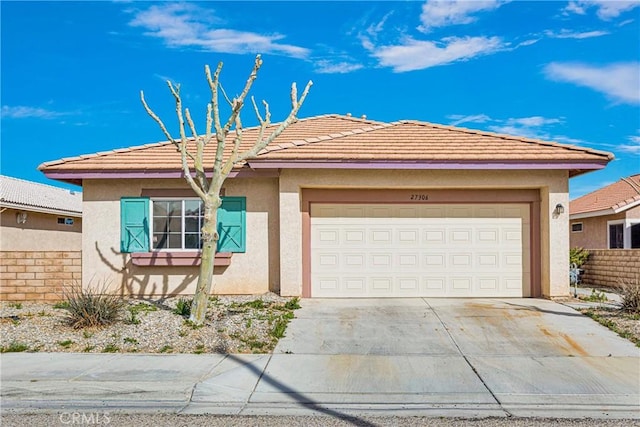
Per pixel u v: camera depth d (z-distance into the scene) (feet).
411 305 38.52
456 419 19.53
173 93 33.01
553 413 20.18
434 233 42.37
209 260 32.63
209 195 32.81
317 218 42.34
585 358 26.50
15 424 18.90
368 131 46.96
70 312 32.19
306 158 39.29
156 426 18.75
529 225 42.32
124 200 42.78
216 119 32.32
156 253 41.75
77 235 84.74
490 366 25.34
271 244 42.55
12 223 69.31
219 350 27.68
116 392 22.00
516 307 37.58
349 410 20.51
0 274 41.47
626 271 49.32
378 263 42.22
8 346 28.04
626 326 31.81
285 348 28.17
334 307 37.78
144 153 44.68
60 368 24.56
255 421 19.31
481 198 42.19
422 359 26.43
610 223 68.95
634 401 21.33
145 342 28.84
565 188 40.63
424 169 40.47
